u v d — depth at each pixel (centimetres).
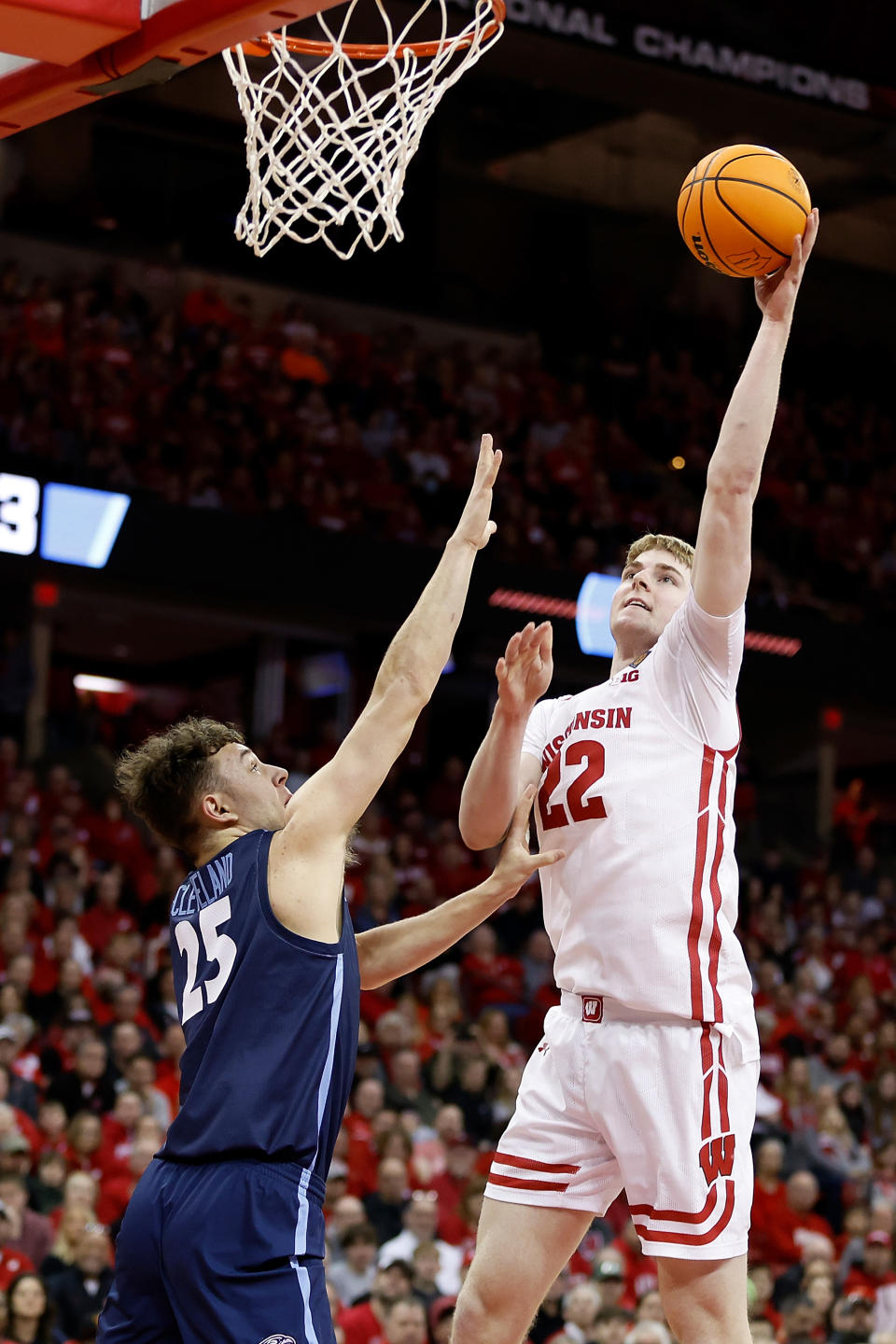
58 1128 998
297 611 1872
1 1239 874
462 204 2395
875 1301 1098
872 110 1641
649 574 396
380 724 327
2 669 1728
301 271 2264
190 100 2159
